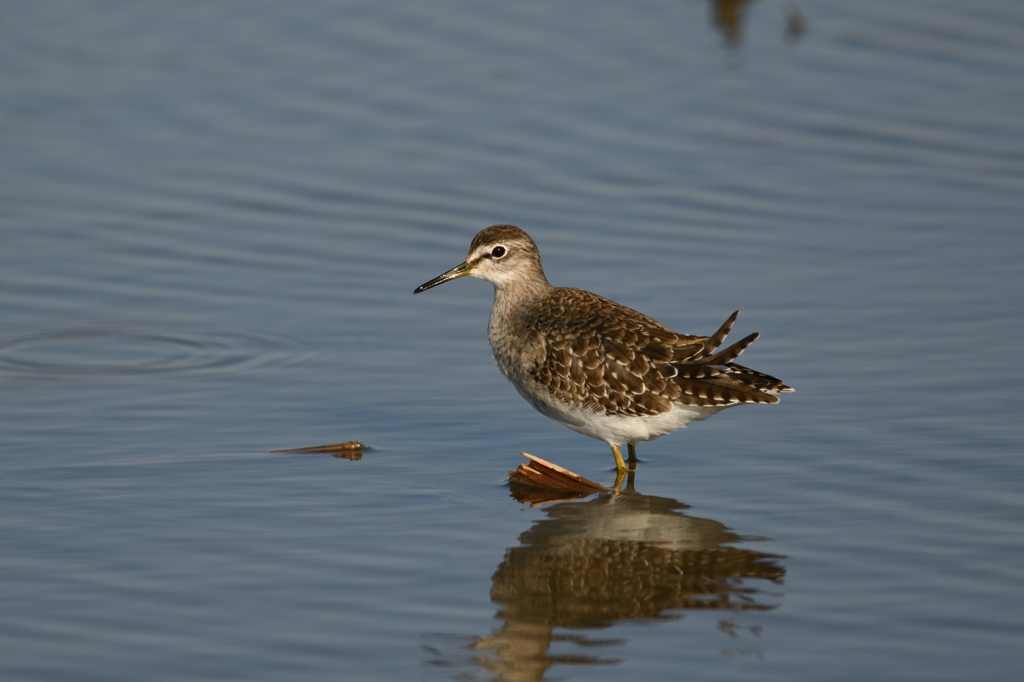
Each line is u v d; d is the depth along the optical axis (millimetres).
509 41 26016
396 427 13617
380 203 19953
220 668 8867
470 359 15531
